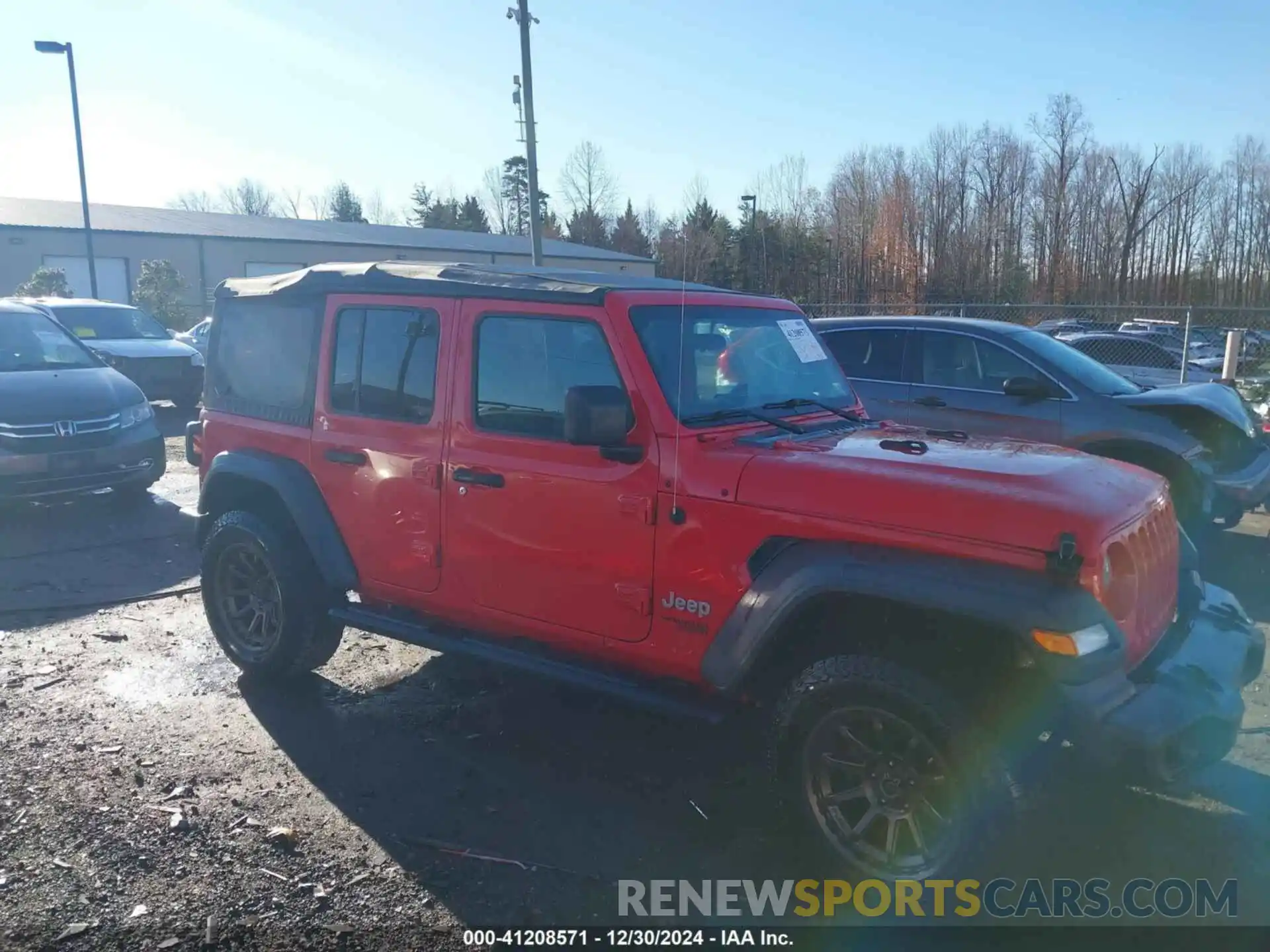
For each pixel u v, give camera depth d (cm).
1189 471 740
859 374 862
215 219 4262
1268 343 1739
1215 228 4362
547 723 484
